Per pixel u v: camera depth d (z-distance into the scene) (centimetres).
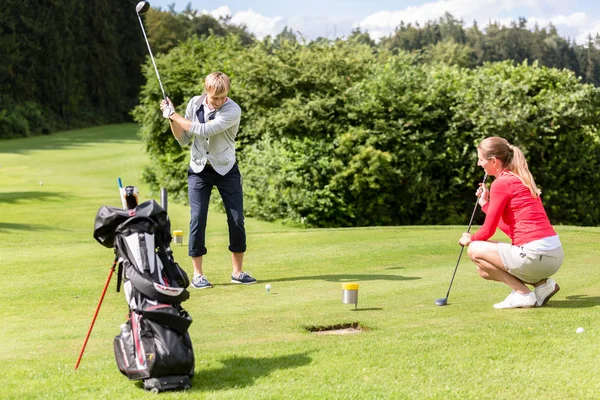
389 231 1145
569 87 1980
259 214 1880
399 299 636
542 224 567
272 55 2077
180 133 720
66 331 547
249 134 2030
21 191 2109
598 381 397
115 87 5959
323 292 675
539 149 1866
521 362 430
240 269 735
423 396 379
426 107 1892
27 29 5228
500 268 583
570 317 536
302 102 1956
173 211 1805
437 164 1862
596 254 870
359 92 1903
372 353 454
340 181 1808
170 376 397
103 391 395
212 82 682
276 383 405
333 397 378
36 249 968
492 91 1888
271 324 555
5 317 598
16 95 5162
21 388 401
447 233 1112
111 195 2059
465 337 482
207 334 528
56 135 4844
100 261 866
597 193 1973
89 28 5762
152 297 406
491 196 579
